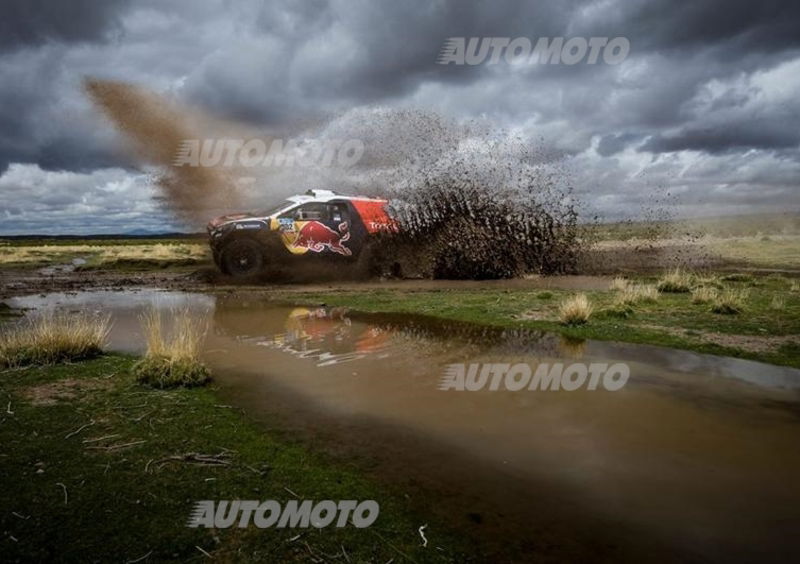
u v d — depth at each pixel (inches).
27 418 142.3
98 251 1224.2
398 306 340.5
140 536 89.2
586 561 86.0
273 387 176.2
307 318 302.5
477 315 304.5
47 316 309.3
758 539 93.2
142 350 226.1
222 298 387.2
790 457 125.3
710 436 137.7
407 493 107.6
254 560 84.0
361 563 84.1
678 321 281.0
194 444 127.8
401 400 164.7
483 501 105.1
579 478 115.3
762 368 198.2
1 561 81.3
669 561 86.7
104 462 116.6
